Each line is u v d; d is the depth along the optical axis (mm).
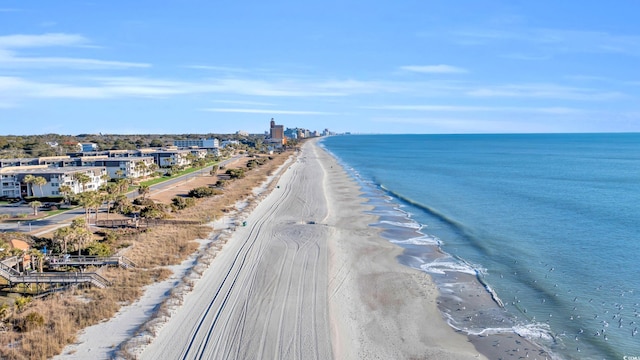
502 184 118438
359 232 67312
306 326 36281
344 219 76312
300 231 66938
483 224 71188
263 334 34750
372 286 45500
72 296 40625
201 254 54375
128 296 40906
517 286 45125
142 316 37438
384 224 72750
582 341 34188
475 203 90312
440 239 63125
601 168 161500
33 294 41375
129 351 31531
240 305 40031
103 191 87438
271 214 79500
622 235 62844
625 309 39375
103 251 50625
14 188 88875
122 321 36406
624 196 96188
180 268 49625
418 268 50969
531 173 145500
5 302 38906
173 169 140750
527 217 75750
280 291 43438
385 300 42094
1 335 33031
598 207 83625
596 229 66438
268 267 50219
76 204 82250
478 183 121500
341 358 31766
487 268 50562
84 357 30906
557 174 141625
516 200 92812
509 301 41625
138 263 50250
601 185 114062
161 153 154875
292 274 48219
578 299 41594
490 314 39062
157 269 48812
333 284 45688
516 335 35344
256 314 38219
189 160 167000
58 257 48250
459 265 51781
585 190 105500
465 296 42969
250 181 124062
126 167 117812
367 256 55281
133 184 112500
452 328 36656
